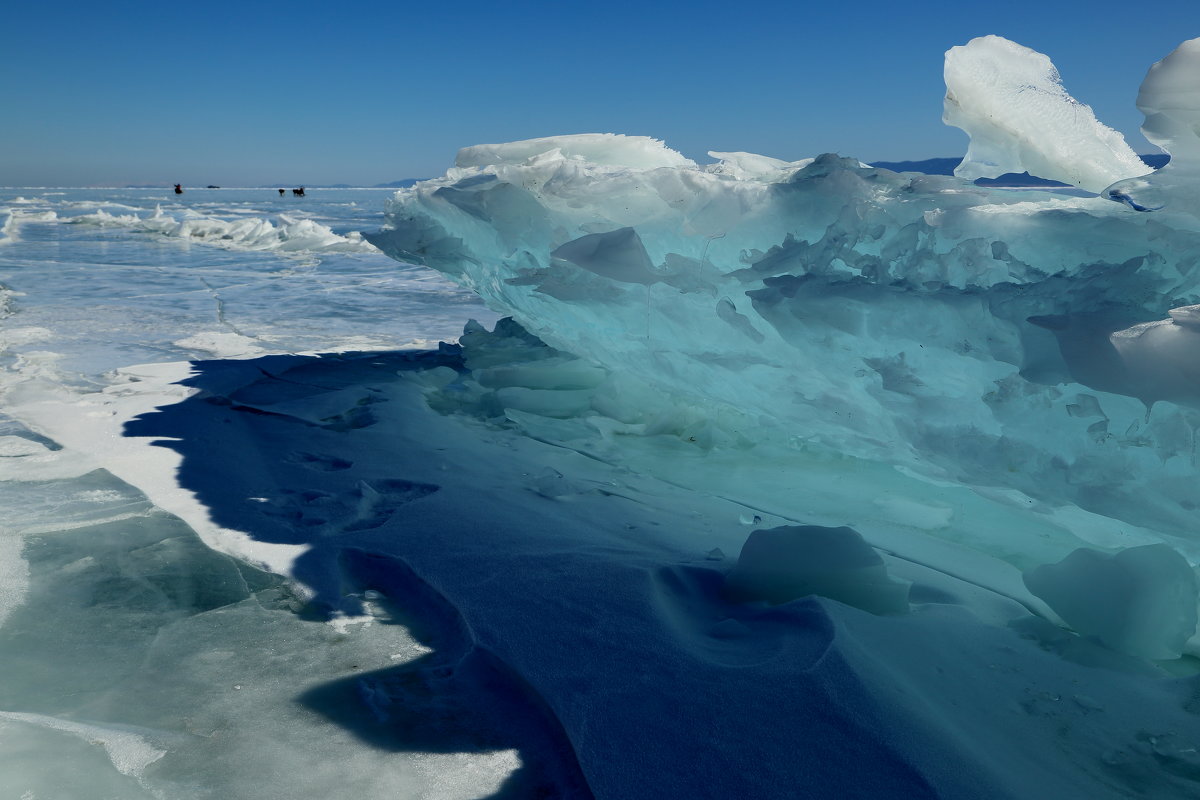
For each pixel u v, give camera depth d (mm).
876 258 2338
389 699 1723
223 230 18719
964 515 2812
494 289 4410
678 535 2650
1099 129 2609
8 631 1949
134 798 1383
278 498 2898
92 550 2420
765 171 3363
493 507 2842
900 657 1821
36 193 92000
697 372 3346
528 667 1779
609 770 1453
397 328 7254
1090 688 1760
